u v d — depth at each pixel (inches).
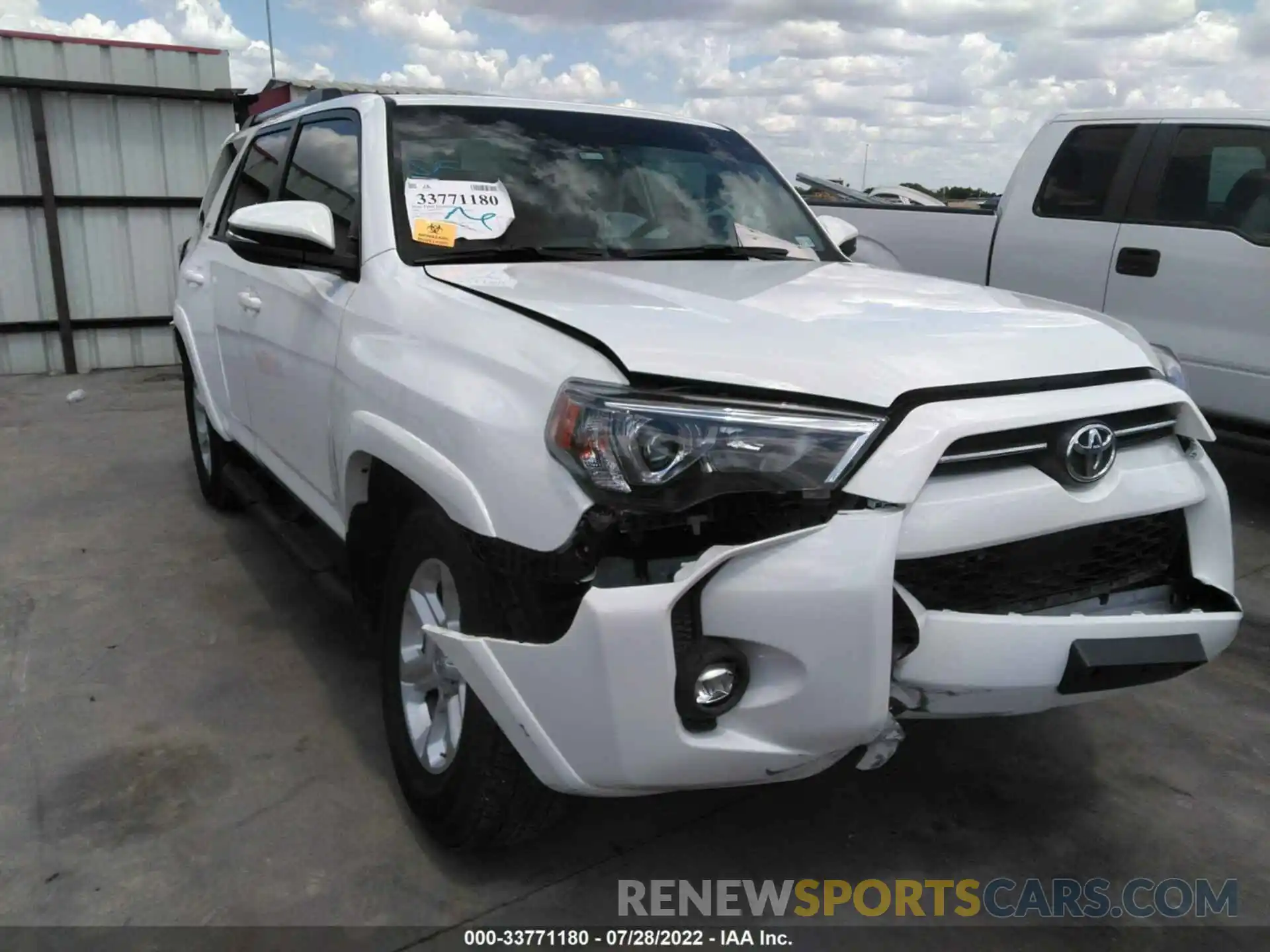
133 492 225.1
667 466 77.1
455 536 89.7
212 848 103.0
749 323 89.9
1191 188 219.9
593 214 128.6
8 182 367.9
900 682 82.5
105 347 395.2
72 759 118.6
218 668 141.9
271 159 168.1
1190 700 139.7
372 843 104.5
